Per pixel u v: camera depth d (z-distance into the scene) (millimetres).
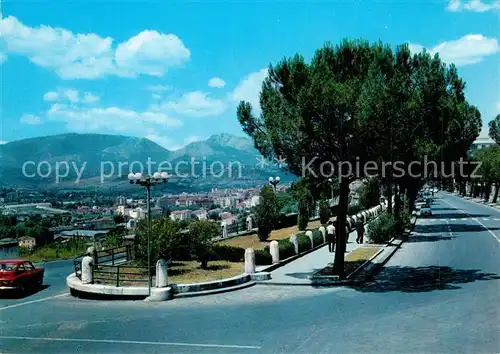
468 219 57406
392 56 21719
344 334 13656
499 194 98875
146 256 23938
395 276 23016
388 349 12156
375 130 20578
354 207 59125
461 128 41344
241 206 77125
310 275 23094
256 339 13562
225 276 22203
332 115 20203
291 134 21062
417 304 16891
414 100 22219
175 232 24281
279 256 26875
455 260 27047
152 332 14688
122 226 38469
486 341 12414
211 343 13352
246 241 35594
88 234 41844
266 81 23172
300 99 19953
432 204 95438
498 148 90750
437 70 25578
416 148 27125
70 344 13688
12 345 13750
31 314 17547
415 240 38156
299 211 41938
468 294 18094
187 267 24828
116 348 13172
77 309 18203
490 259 26641
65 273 27328
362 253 30016
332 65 21875
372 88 20062
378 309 16438
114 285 20328
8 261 22266
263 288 21078
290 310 16875
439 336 13039
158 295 19203
